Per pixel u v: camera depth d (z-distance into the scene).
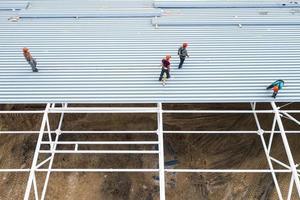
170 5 18.42
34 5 18.41
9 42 15.92
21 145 16.50
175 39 16.39
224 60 15.23
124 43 16.06
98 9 18.03
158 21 17.20
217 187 15.06
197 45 16.03
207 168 15.67
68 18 17.61
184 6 18.48
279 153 16.28
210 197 14.75
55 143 13.51
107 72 14.53
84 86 13.88
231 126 17.33
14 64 14.80
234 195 14.81
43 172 15.50
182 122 17.47
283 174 15.48
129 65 14.88
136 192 14.84
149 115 17.89
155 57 15.32
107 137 16.94
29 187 11.34
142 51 15.63
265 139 16.81
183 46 13.74
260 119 17.66
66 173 15.45
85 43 15.99
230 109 18.19
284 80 14.24
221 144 16.62
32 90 13.66
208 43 16.17
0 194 14.69
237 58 15.34
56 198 14.57
